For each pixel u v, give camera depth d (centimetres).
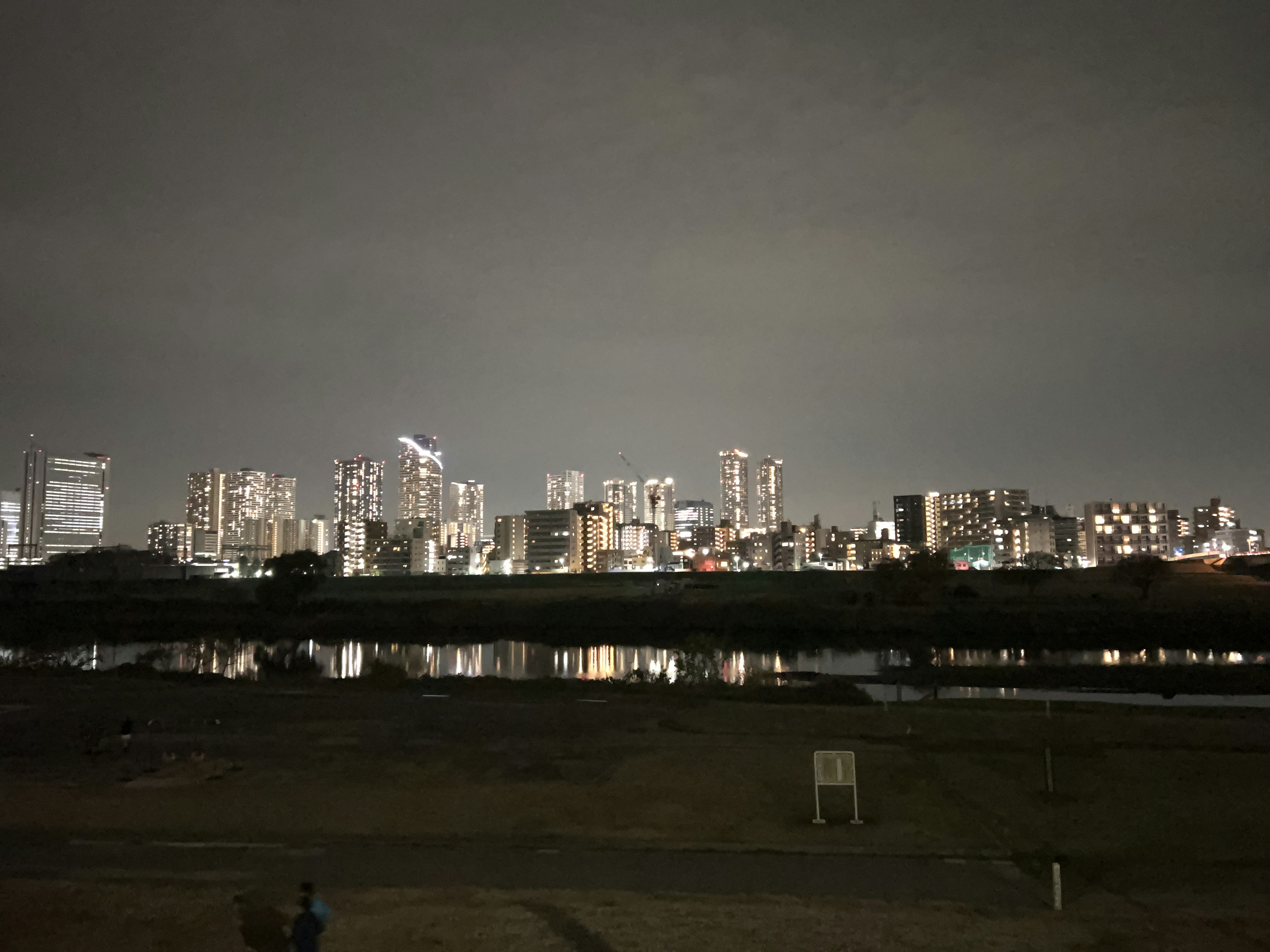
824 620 10025
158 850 1888
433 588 16250
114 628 11019
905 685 5969
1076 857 1847
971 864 1806
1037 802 2258
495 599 13450
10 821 2091
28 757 2805
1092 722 3359
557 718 3522
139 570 17762
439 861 1820
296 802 2272
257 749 2925
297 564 11962
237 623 11438
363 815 2155
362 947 1355
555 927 1439
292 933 1183
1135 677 5950
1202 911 1548
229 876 1712
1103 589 12888
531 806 2231
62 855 1847
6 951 1342
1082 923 1476
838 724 3353
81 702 3916
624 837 1981
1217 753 2828
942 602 11181
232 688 4425
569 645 9406
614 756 2822
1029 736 3097
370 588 16300
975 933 1423
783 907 1545
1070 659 7562
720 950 1348
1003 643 8656
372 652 8875
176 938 1391
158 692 4278
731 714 3616
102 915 1484
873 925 1456
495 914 1498
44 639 9319
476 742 3048
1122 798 2295
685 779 2506
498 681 4628
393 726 3341
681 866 1795
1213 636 8688
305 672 7169
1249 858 1844
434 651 8981
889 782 2470
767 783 2464
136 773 2567
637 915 1496
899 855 1858
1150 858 1845
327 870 1758
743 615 10519
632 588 15588
